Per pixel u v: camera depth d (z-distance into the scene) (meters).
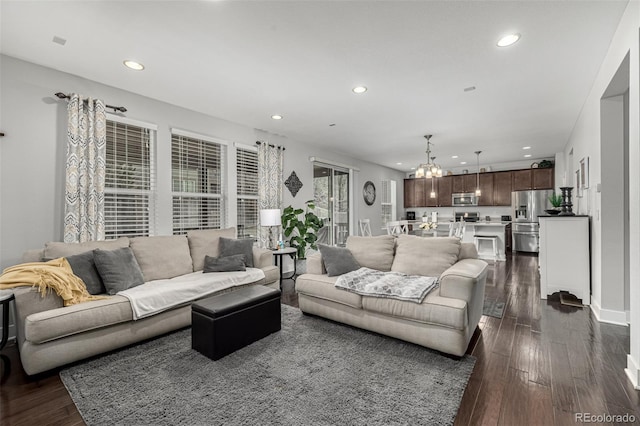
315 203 6.44
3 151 2.71
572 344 2.53
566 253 3.67
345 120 4.57
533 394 1.85
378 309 2.62
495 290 4.25
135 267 2.93
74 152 3.01
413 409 1.72
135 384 1.98
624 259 2.98
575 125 4.77
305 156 6.01
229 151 4.62
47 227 2.95
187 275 3.39
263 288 2.91
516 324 2.99
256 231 5.08
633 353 2.00
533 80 3.19
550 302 3.69
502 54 2.67
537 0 2.00
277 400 1.81
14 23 2.23
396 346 2.52
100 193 3.19
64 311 2.15
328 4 2.02
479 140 5.84
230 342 2.39
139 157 3.65
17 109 2.78
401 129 5.05
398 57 2.72
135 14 2.13
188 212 4.15
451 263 3.01
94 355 2.29
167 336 2.75
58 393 1.90
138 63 2.85
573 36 2.40
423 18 2.17
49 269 2.33
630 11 2.03
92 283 2.64
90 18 2.18
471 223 6.97
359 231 7.74
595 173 3.32
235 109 4.11
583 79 3.17
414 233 7.14
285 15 2.14
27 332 2.00
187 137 4.11
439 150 6.78
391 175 9.33
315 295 3.09
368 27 2.28
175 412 1.71
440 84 3.29
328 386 1.95
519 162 8.35
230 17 2.16
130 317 2.45
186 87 3.39
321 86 3.35
